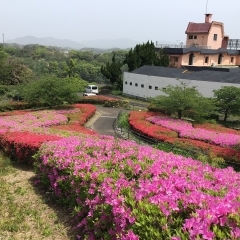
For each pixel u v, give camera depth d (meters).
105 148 8.30
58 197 7.59
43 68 60.97
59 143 9.06
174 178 5.51
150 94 37.50
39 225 6.50
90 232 5.68
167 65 43.78
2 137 12.09
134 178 6.11
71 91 25.80
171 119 21.44
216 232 3.55
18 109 26.95
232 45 52.59
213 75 31.47
